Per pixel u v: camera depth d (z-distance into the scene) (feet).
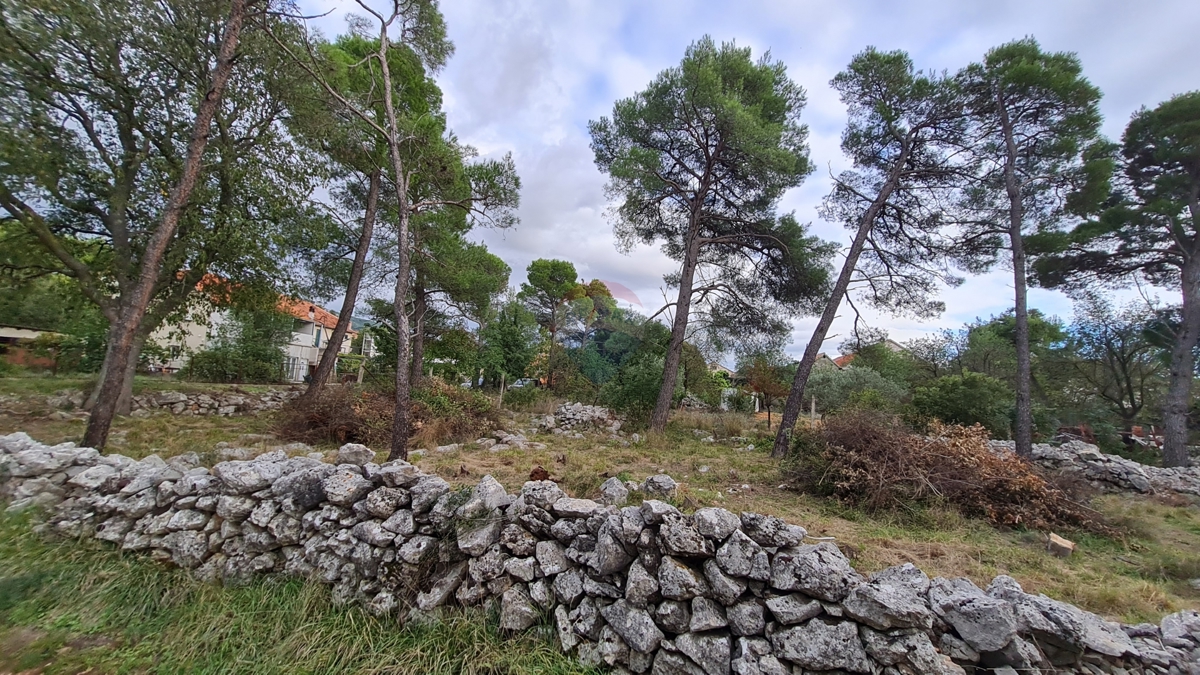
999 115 37.88
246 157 33.60
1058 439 50.49
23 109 24.76
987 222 40.11
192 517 12.59
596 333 102.17
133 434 28.25
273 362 81.41
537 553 10.02
